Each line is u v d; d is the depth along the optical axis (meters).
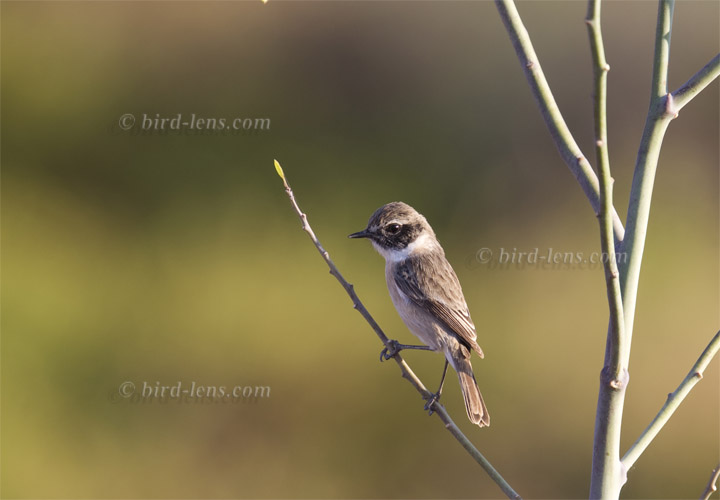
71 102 15.69
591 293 14.08
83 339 12.78
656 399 12.05
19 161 15.13
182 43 16.69
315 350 12.82
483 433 11.93
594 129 2.58
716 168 16.31
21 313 12.77
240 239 14.70
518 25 3.34
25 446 11.23
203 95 16.28
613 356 3.00
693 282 14.22
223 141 15.91
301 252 14.50
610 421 3.06
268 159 15.82
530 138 16.61
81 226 14.73
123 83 16.08
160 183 15.33
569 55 16.98
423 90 17.22
